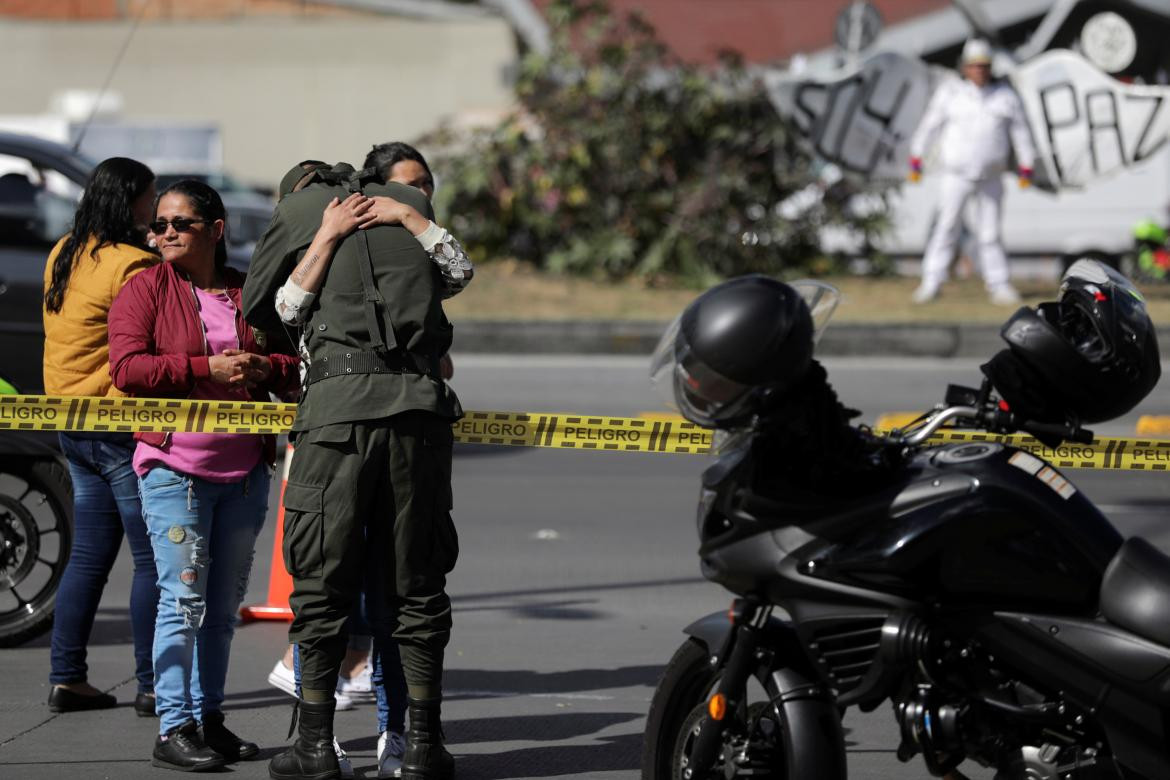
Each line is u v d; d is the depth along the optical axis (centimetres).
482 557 3291
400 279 1794
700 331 1432
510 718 2223
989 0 10106
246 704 2286
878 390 5222
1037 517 1440
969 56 6112
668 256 6744
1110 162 6819
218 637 2012
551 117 6781
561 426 2144
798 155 6869
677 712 1639
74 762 2000
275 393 2033
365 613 2145
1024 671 1451
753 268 6831
